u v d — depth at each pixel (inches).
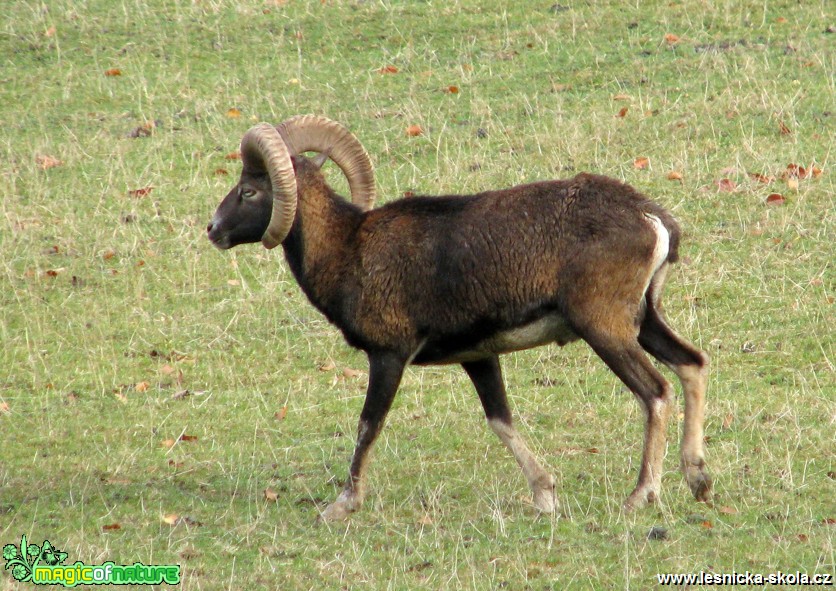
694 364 1098.7
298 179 1152.2
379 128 2050.9
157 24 2480.3
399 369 1122.7
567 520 1074.7
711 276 1608.0
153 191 1915.6
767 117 1956.2
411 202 1141.7
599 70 2171.5
